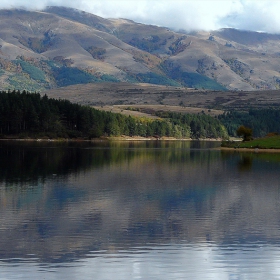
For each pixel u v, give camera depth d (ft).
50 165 409.08
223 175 361.71
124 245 159.53
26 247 156.15
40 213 205.05
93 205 224.94
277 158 554.05
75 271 136.36
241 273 136.87
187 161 488.44
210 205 230.89
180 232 176.96
